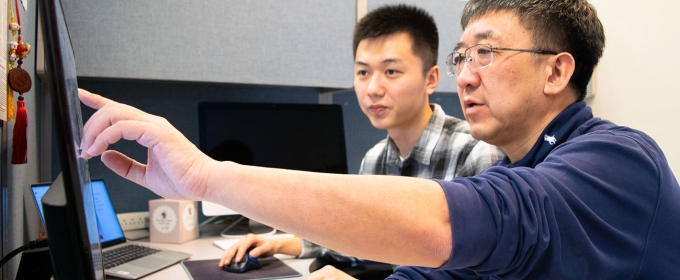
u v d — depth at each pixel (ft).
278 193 1.53
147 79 4.52
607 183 1.78
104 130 1.53
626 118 5.15
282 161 5.10
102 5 4.31
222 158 4.91
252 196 1.54
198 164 1.59
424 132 4.23
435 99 6.37
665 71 4.71
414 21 4.11
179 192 1.65
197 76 4.58
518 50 2.16
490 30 2.20
